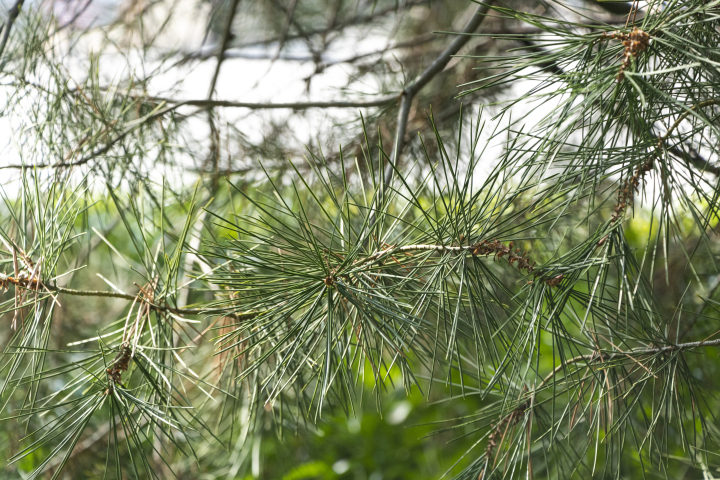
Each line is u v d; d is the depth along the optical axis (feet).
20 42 7.51
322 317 6.10
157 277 6.42
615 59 5.98
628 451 7.35
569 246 7.73
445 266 6.06
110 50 8.93
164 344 6.54
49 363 9.41
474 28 7.23
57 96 7.30
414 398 12.05
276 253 6.06
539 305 6.01
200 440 8.51
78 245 8.26
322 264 5.94
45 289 6.25
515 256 6.06
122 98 7.72
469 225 6.01
